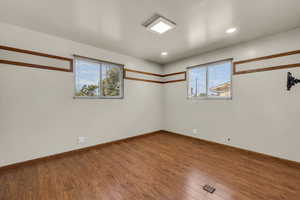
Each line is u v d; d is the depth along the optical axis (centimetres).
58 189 170
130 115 381
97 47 316
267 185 177
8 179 190
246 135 283
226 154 279
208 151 296
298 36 225
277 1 167
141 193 164
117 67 360
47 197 157
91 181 187
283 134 239
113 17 203
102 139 325
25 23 217
